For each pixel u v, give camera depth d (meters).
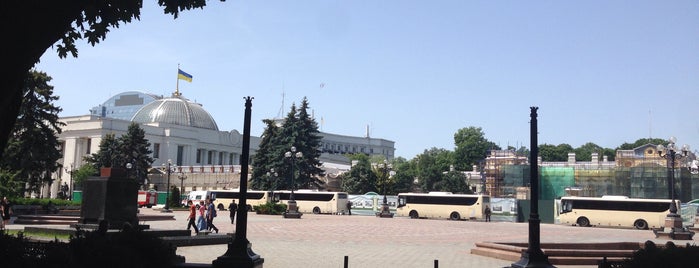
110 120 116.38
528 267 11.40
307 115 85.38
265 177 83.38
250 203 74.25
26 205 45.28
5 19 7.71
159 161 122.62
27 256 10.06
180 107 135.88
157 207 74.06
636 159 91.62
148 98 176.88
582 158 145.88
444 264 18.53
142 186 89.31
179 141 125.25
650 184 82.25
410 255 21.38
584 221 56.97
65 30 9.08
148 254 11.45
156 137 122.50
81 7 8.85
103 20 11.91
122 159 87.75
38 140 52.88
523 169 93.88
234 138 140.12
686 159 82.00
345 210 72.69
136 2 11.82
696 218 51.03
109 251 10.40
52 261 9.66
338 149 191.62
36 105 53.78
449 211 65.25
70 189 98.81
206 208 28.95
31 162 52.59
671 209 37.31
